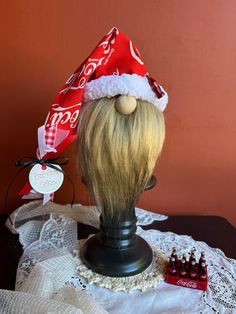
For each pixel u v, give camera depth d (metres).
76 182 0.85
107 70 0.56
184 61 0.79
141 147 0.57
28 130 0.82
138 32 0.76
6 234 0.76
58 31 0.75
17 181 0.85
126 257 0.64
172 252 0.66
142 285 0.61
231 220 0.93
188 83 0.81
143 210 0.87
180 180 0.89
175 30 0.77
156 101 0.58
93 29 0.76
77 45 0.76
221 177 0.89
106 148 0.56
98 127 0.56
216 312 0.56
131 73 0.55
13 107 0.80
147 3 0.75
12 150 0.83
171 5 0.75
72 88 0.55
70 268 0.64
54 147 0.58
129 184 0.60
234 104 0.83
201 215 0.90
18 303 0.48
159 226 0.82
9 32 0.75
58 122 0.57
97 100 0.56
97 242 0.68
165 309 0.57
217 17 0.77
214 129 0.85
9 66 0.77
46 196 0.64
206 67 0.80
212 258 0.69
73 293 0.55
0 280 0.63
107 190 0.60
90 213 0.81
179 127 0.84
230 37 0.78
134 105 0.55
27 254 0.67
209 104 0.83
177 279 0.62
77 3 0.74
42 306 0.48
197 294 0.60
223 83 0.81
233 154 0.87
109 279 0.62
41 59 0.77
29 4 0.73
